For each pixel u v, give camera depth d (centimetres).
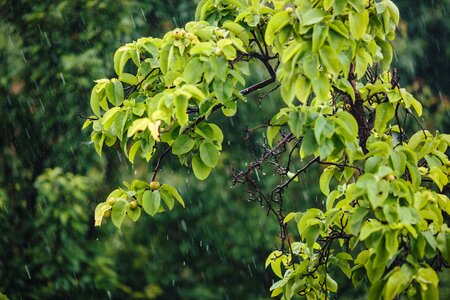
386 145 374
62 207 1074
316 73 352
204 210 1149
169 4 1152
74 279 1113
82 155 1096
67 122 1088
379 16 409
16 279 1092
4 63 1109
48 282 1102
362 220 391
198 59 384
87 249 1126
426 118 1195
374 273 375
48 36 1105
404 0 1267
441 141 430
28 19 1109
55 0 1116
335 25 357
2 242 1090
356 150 409
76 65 1073
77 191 1065
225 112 434
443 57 1250
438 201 430
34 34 1110
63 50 1097
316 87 356
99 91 425
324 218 439
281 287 495
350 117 371
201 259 1172
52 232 1094
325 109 432
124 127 404
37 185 1061
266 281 1176
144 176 1137
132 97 444
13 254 1098
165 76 407
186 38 402
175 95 359
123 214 412
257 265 1169
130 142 1125
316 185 1140
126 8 1112
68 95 1084
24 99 1103
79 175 1080
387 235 345
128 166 1132
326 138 366
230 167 1135
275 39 385
